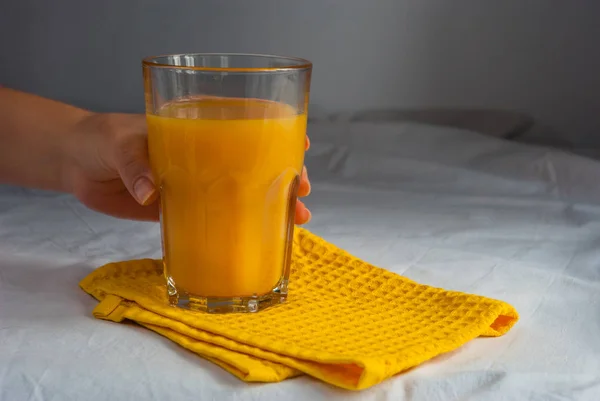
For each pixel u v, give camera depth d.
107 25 1.34
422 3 1.30
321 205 0.91
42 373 0.48
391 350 0.48
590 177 1.03
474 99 1.33
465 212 0.89
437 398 0.47
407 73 1.34
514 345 0.53
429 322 0.53
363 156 1.14
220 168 0.53
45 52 1.34
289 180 0.55
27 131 0.70
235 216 0.53
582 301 0.61
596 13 1.27
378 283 0.59
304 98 0.55
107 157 0.62
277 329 0.51
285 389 0.47
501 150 1.15
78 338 0.52
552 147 1.18
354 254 0.71
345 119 1.35
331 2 1.32
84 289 0.60
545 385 0.48
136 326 0.54
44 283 0.62
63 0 1.32
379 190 1.00
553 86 1.31
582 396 0.47
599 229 0.82
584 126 1.32
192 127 0.52
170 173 0.54
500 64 1.31
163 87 0.53
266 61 0.58
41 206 0.86
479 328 0.52
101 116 0.66
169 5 1.33
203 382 0.48
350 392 0.47
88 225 0.79
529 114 1.33
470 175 1.06
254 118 0.53
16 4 1.32
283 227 0.55
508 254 0.73
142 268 0.62
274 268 0.55
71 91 1.36
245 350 0.49
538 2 1.28
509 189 1.02
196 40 1.34
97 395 0.47
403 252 0.72
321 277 0.60
